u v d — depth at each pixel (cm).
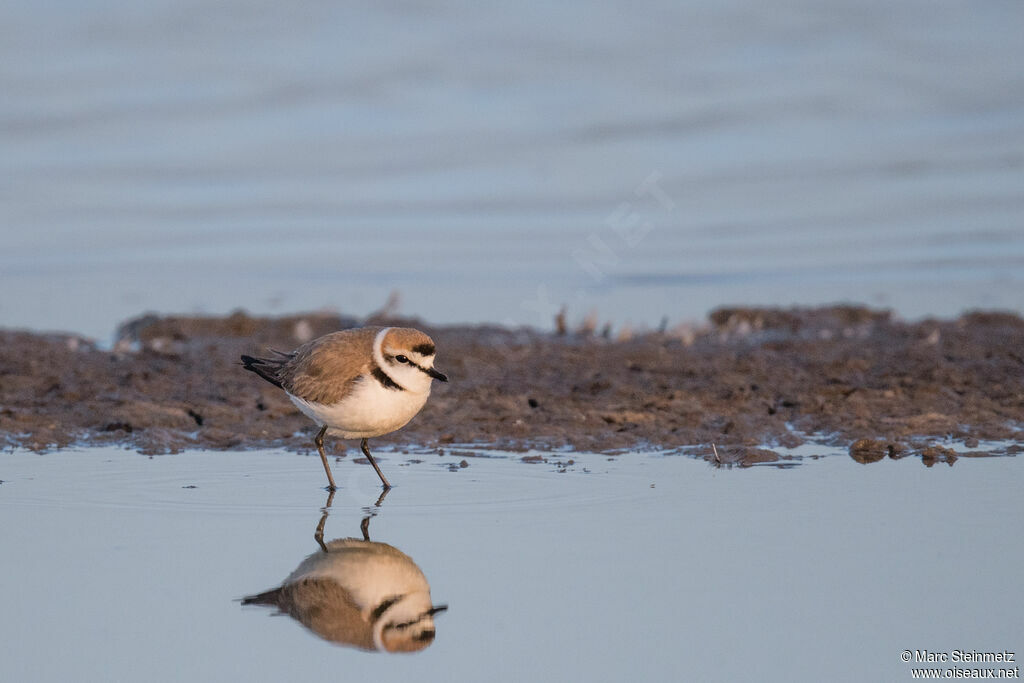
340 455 1047
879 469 982
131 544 849
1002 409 1120
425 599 762
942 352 1330
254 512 912
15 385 1223
